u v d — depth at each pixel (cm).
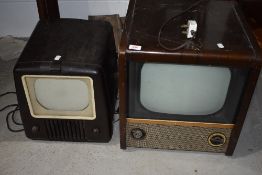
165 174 139
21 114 143
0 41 221
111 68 151
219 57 110
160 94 127
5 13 218
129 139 142
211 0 141
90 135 148
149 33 120
